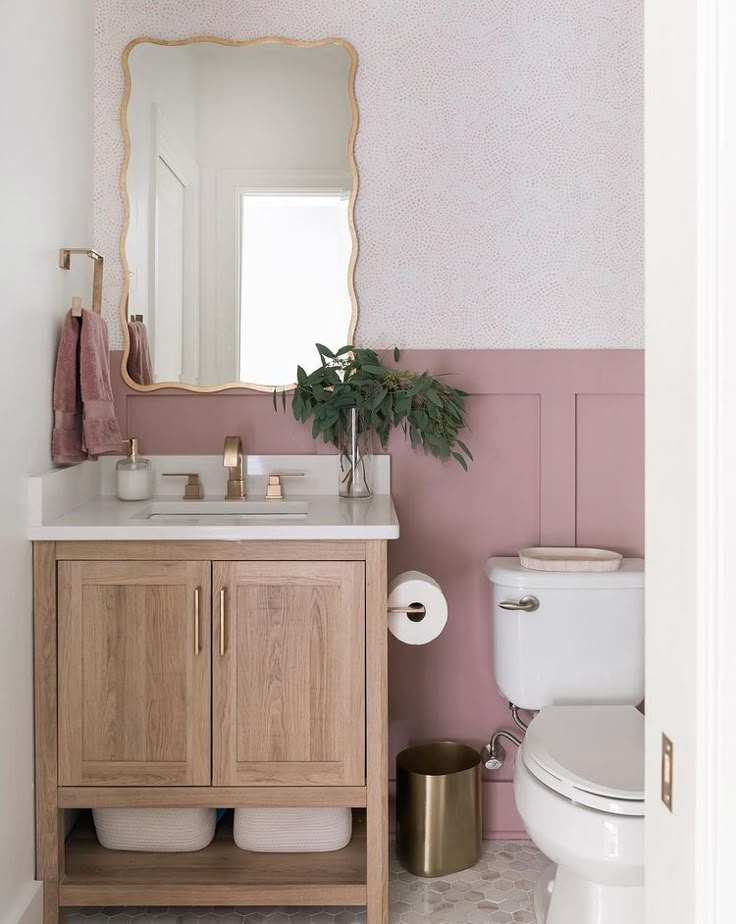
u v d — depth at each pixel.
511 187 2.59
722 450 0.73
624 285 2.60
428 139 2.58
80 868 2.18
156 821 2.26
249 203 2.59
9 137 1.89
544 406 2.61
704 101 0.73
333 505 2.40
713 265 0.73
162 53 2.57
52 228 2.21
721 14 0.71
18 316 1.98
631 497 2.62
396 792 2.55
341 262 2.59
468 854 2.45
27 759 2.04
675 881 0.80
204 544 2.07
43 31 2.12
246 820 2.27
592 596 2.36
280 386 2.59
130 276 2.57
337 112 2.58
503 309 2.60
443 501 2.63
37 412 2.12
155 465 2.57
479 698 2.65
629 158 2.58
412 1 2.57
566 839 1.84
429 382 2.47
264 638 2.08
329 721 2.08
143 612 2.07
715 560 0.73
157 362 2.59
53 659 2.07
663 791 0.83
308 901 2.10
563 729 2.11
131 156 2.57
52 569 2.06
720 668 0.74
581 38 2.57
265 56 2.58
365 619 2.08
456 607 2.64
